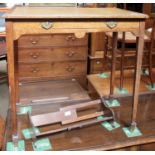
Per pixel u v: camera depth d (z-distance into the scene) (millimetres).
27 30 1648
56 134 2012
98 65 3285
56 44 3031
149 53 2760
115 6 3221
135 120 2076
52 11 1955
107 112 2244
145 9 3406
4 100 2885
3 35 2754
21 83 3012
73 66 3188
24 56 2986
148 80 3023
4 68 3717
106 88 2809
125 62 3160
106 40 2982
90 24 1739
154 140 1992
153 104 2516
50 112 2312
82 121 2156
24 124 2135
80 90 2896
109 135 2012
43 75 3133
